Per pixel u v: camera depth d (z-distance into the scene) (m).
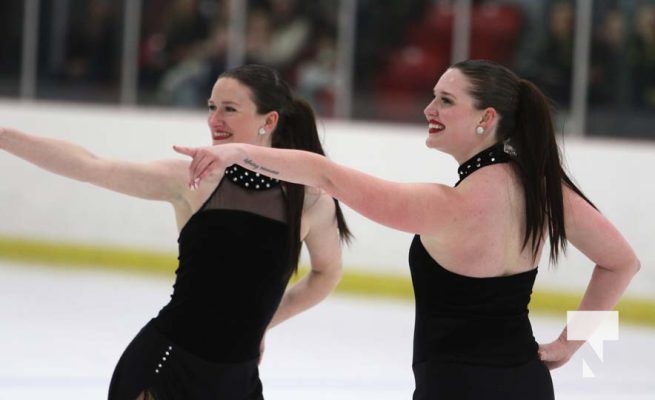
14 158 33.75
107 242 33.28
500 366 9.49
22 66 35.12
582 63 32.00
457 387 9.44
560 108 32.25
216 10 34.28
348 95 33.72
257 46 34.22
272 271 10.44
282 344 23.52
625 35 31.73
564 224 9.87
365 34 33.50
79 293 28.36
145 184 10.15
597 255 10.27
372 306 29.23
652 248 29.98
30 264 33.06
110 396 10.53
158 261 32.72
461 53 32.91
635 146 30.53
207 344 10.15
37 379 18.98
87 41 34.91
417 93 33.19
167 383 10.20
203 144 32.97
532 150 9.71
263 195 10.39
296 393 18.92
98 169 9.88
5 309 25.70
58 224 33.59
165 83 34.69
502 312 9.59
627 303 29.58
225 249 10.20
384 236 31.17
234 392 10.42
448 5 32.97
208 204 10.27
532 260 9.79
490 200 9.47
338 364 21.66
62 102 35.16
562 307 29.56
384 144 32.03
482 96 9.66
